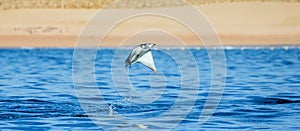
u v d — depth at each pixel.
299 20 112.94
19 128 39.12
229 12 119.25
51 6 118.56
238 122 40.91
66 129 38.88
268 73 66.88
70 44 93.38
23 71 68.19
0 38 95.88
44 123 40.41
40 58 79.75
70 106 45.88
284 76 64.69
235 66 72.56
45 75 65.06
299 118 42.34
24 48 89.88
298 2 124.31
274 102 48.31
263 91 54.00
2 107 45.56
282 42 96.62
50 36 97.75
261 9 120.50
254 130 38.84
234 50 88.94
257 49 89.94
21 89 55.00
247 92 53.19
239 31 103.94
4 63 74.88
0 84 58.22
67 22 108.44
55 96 50.59
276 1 125.19
